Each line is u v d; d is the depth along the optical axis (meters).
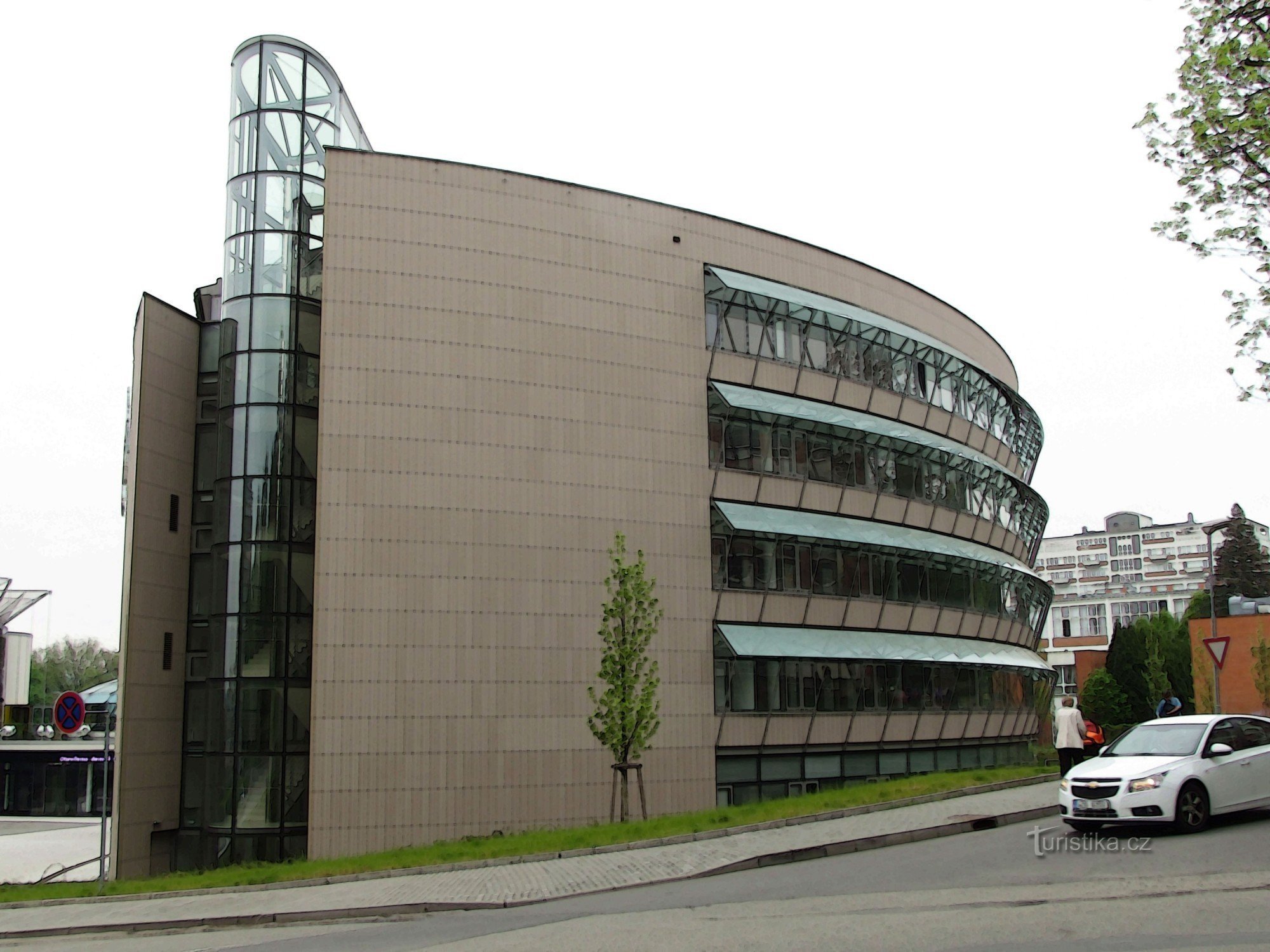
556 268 33.28
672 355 34.88
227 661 30.31
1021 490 50.53
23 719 81.12
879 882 14.60
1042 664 49.09
